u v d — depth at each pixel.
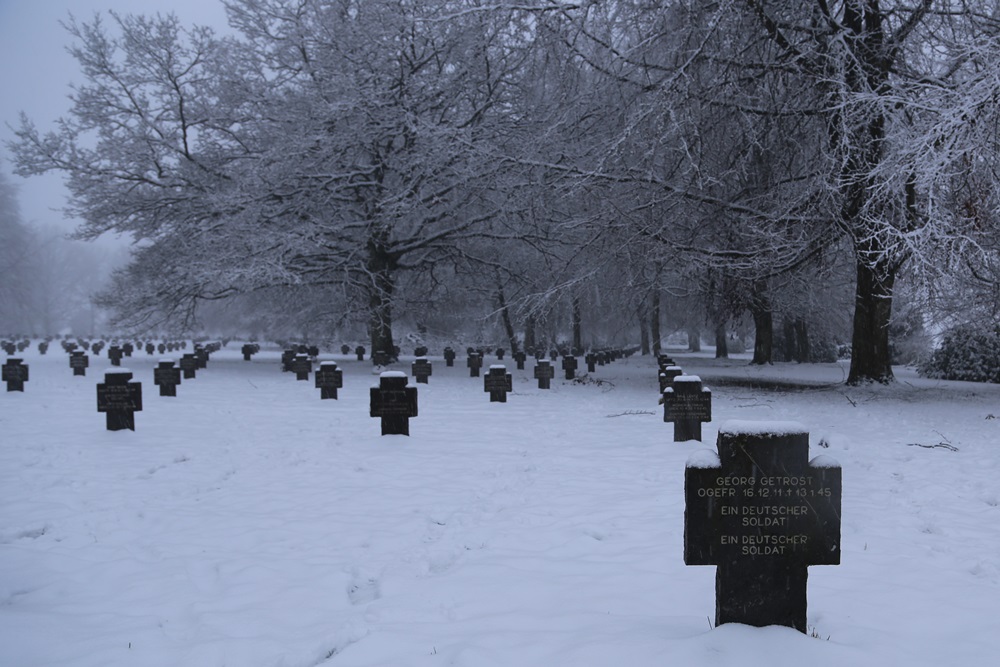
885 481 7.67
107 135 30.12
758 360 34.59
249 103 30.42
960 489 7.25
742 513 3.47
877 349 19.67
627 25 18.88
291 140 26.42
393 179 29.44
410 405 10.76
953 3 16.86
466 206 28.58
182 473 8.13
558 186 20.22
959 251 12.93
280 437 10.80
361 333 49.62
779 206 17.75
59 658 3.46
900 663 3.18
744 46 17.98
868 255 16.67
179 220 30.44
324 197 28.23
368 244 29.81
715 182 17.88
